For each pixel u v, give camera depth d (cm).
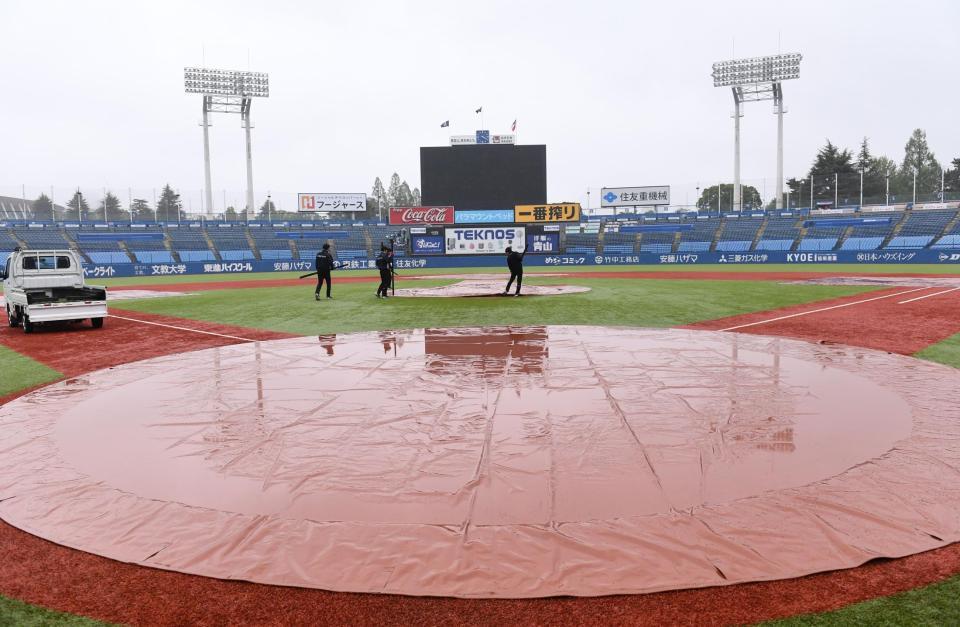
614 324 1468
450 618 314
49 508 456
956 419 632
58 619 323
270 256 5925
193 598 338
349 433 608
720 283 2914
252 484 486
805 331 1316
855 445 551
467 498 450
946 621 304
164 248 5922
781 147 6894
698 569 352
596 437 578
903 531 393
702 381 812
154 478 505
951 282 2791
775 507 427
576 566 357
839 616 310
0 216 6397
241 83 7019
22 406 766
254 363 1010
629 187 7012
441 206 5669
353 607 325
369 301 2161
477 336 1272
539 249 5294
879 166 11262
